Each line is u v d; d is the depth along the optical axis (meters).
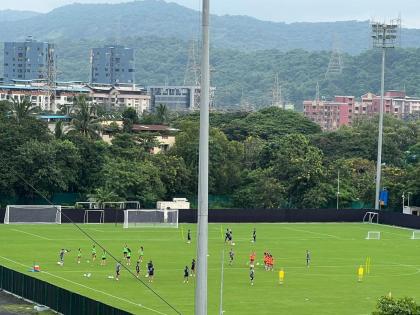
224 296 160.00
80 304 127.00
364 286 175.62
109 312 118.88
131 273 169.75
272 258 197.12
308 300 158.12
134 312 141.50
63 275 177.88
